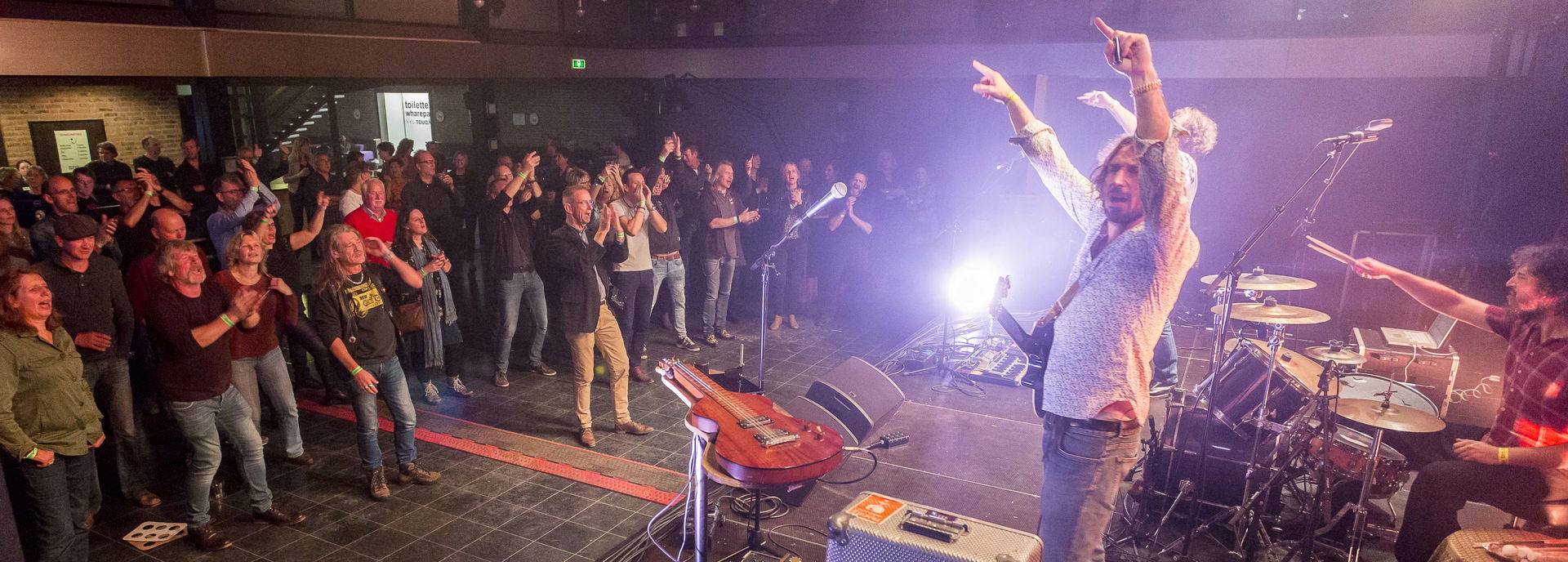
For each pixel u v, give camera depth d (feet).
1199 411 13.06
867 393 14.24
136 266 14.70
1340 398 13.04
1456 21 23.20
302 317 14.48
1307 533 11.38
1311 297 25.67
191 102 25.49
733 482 9.78
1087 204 6.50
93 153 37.04
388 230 18.92
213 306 12.36
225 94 22.95
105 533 13.12
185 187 25.46
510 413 18.33
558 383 20.25
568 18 33.09
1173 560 12.15
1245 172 28.53
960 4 30.01
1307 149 27.58
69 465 11.18
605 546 12.85
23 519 10.85
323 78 24.94
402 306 17.56
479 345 23.08
